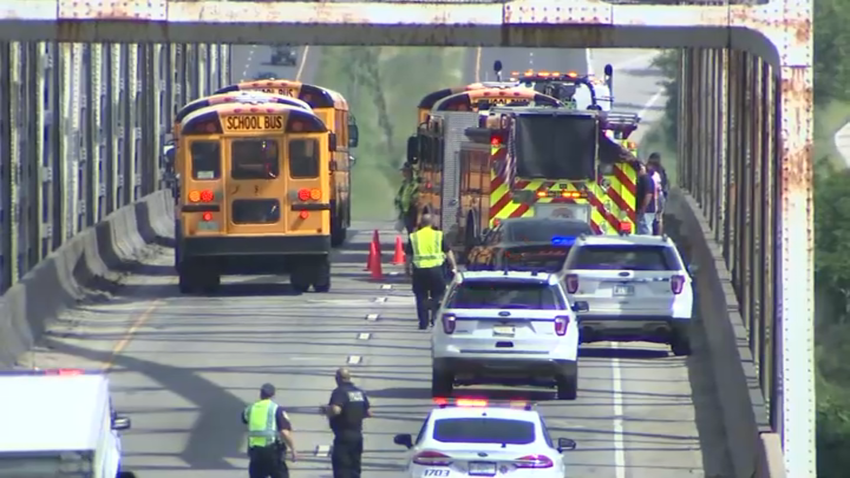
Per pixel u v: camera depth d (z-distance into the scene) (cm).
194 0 7981
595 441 9231
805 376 8019
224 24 7988
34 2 7944
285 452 7800
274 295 13975
